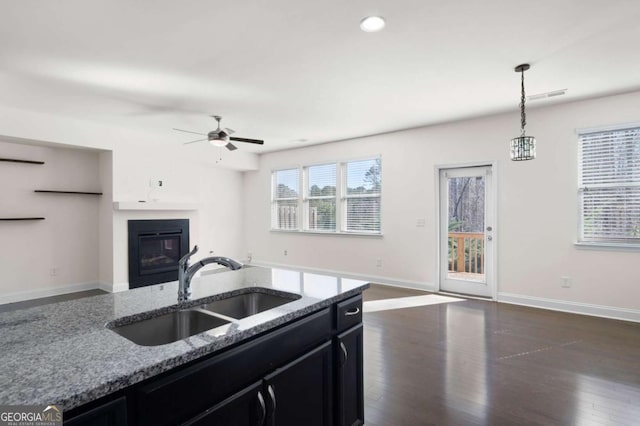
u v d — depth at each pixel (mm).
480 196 5023
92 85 3604
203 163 6734
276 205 7582
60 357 1018
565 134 4297
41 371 926
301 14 2342
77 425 816
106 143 5309
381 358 3002
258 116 4812
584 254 4199
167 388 1001
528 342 3328
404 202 5652
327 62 3098
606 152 4094
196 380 1081
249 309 1969
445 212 5340
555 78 3480
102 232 5617
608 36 2637
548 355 3033
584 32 2582
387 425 2086
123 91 3789
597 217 4164
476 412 2209
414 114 4738
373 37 2656
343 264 6426
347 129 5574
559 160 4340
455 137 5133
